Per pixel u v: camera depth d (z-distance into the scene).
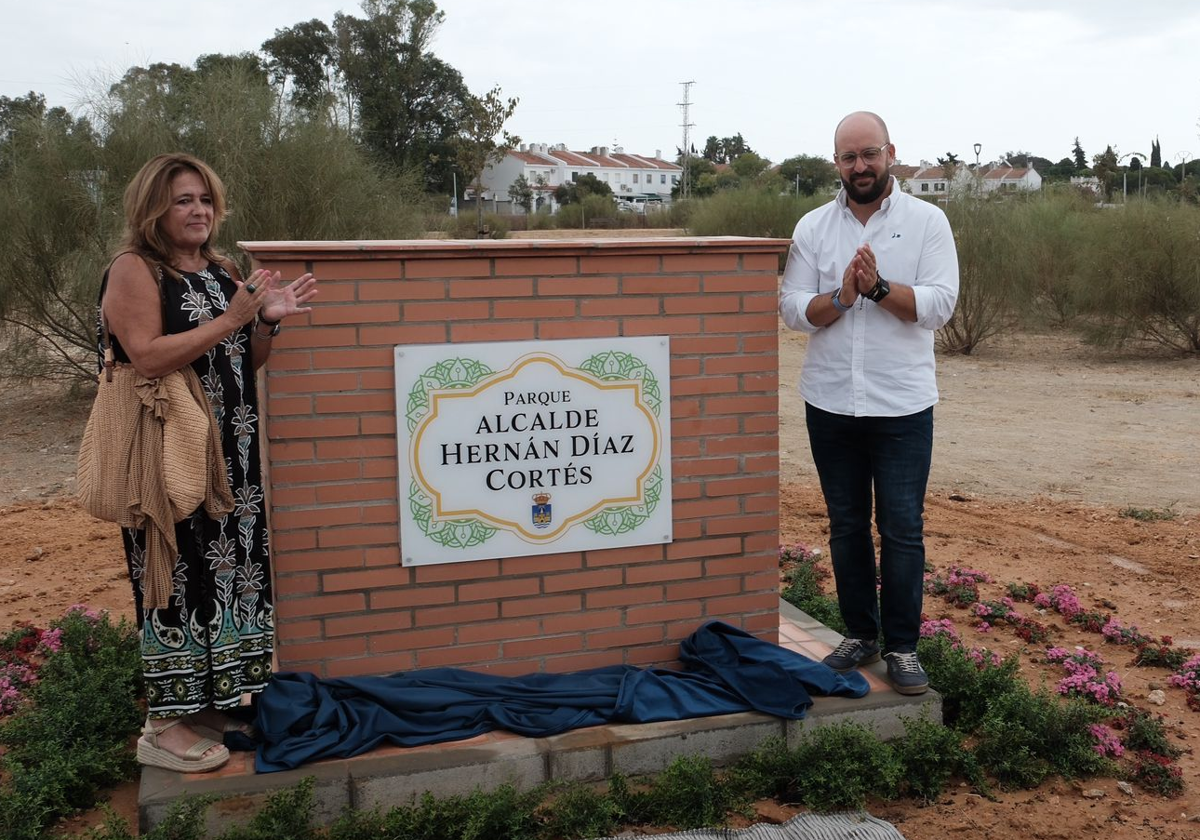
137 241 3.61
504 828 3.62
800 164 78.50
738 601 4.58
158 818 3.56
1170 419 12.09
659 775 3.97
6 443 11.02
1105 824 3.82
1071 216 19.14
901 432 4.35
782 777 3.96
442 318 4.08
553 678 4.28
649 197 97.88
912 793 4.03
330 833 3.54
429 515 4.15
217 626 3.76
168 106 12.52
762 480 4.54
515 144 41.19
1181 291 16.27
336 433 4.04
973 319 17.58
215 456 3.64
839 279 4.44
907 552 4.36
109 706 4.34
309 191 12.93
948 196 18.25
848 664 4.63
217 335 3.53
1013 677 4.68
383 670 4.20
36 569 7.02
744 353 4.44
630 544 4.39
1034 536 7.83
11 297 11.89
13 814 3.62
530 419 4.21
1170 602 6.40
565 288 4.20
